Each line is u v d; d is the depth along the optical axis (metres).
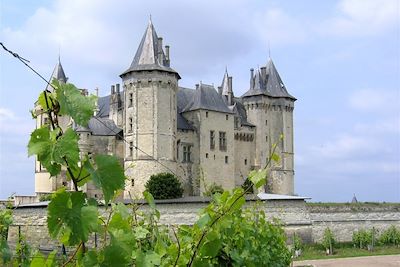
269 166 5.87
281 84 91.00
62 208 3.25
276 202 50.44
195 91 79.75
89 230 3.27
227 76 88.44
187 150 75.75
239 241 7.74
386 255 45.34
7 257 5.28
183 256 5.27
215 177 77.50
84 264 3.45
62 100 3.29
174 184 63.72
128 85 70.88
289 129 89.12
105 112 83.75
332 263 37.75
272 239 12.68
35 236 21.92
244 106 88.56
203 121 77.31
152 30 72.62
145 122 68.88
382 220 58.78
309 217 52.38
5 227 8.04
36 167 71.06
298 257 43.66
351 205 57.41
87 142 68.50
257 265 9.82
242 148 84.38
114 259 3.51
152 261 4.20
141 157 67.94
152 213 6.14
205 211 5.81
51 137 3.29
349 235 55.81
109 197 3.38
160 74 69.56
